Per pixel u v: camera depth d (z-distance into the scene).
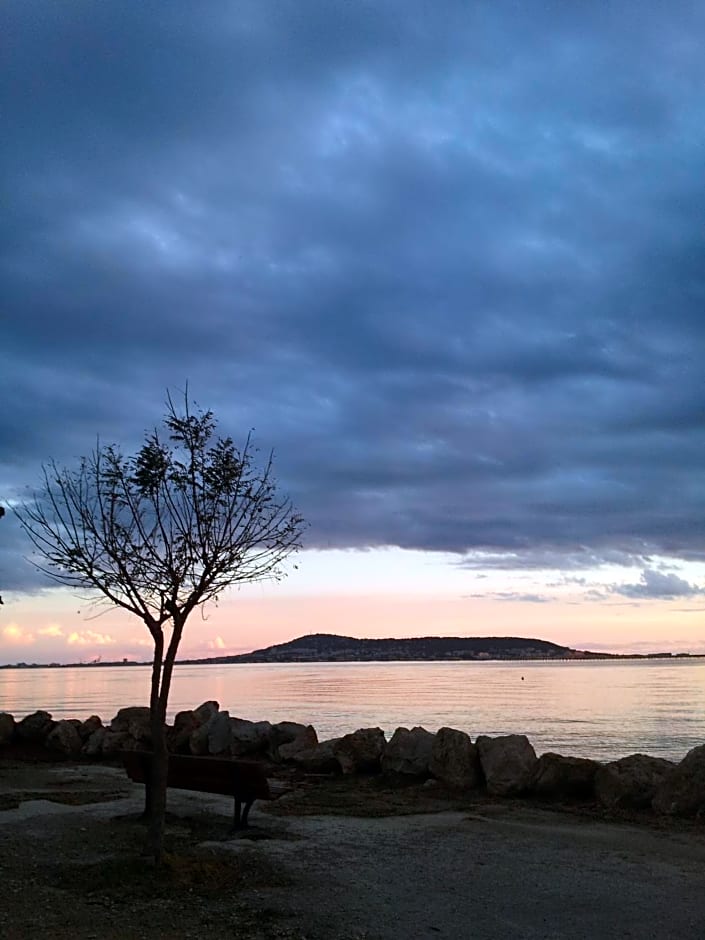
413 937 5.76
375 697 74.81
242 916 6.17
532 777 11.54
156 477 8.06
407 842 8.77
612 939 5.77
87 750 16.86
